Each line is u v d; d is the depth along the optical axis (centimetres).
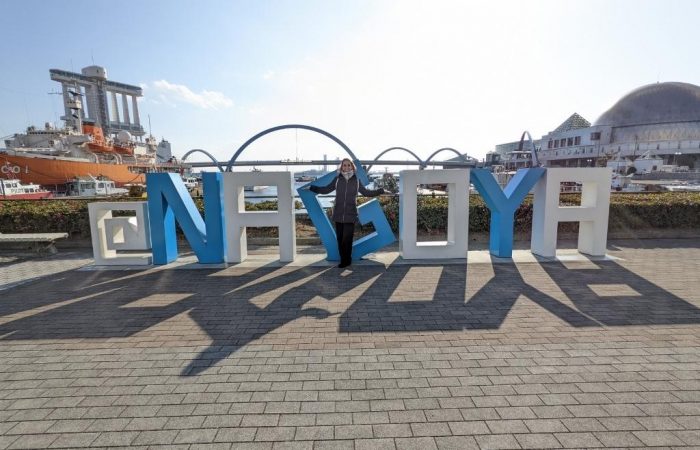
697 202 939
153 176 682
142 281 595
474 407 267
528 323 414
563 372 312
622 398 276
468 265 670
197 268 671
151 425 252
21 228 936
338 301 492
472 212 939
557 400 274
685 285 547
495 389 288
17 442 238
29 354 356
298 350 356
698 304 468
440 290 532
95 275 633
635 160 6681
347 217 653
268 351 355
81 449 231
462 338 378
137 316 448
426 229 962
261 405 272
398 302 486
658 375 307
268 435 240
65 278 616
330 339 379
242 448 229
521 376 307
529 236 959
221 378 309
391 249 846
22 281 600
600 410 262
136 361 340
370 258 734
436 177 698
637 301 480
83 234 940
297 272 638
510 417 255
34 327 419
